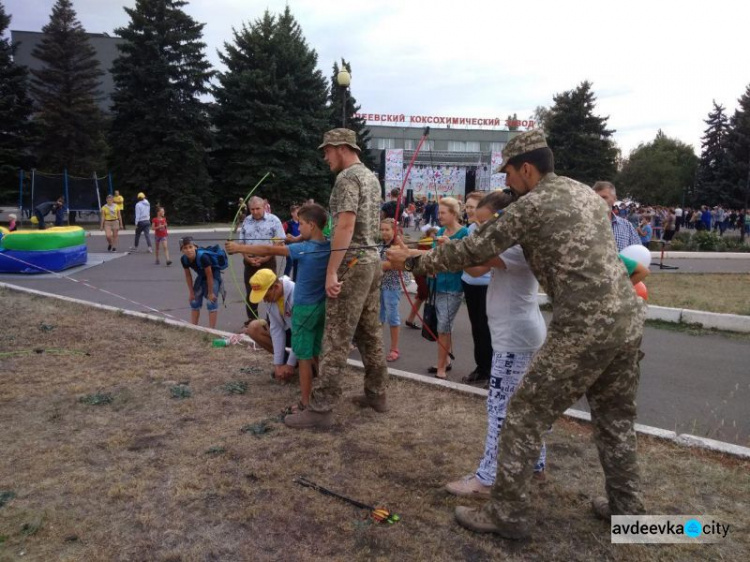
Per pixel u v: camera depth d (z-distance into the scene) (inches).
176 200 1261.1
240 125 1364.4
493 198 145.4
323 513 118.9
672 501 125.6
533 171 105.6
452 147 2603.3
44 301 334.3
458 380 215.5
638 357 104.7
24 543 107.2
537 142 105.3
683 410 188.4
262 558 104.7
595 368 97.5
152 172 1251.8
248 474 133.8
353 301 152.9
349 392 191.8
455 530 113.9
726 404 194.1
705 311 330.3
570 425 167.9
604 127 1984.5
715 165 2058.3
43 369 207.2
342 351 156.4
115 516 116.4
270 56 1398.9
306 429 159.0
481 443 153.3
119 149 1272.1
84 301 331.6
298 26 1549.0
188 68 1273.4
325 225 165.3
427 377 206.5
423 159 2182.6
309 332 163.6
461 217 243.8
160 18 1263.5
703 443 152.5
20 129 1302.9
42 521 113.7
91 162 1386.6
